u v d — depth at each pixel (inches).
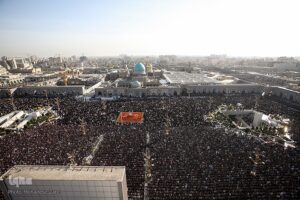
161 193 1585.9
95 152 2153.1
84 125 3021.7
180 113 3491.6
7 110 3991.1
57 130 2819.9
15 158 2048.5
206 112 3587.6
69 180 1083.9
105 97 5157.5
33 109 4023.1
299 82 5698.8
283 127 2888.8
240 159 1988.2
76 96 5265.8
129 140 2420.0
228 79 6835.6
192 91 5531.5
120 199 1113.4
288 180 1692.9
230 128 2967.5
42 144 2368.4
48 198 1128.8
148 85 5994.1
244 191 1588.3
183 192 1592.0
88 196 1112.8
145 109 3727.9
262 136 2736.2
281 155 2073.1
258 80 7032.5
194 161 1957.4
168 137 2492.6
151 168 1863.9
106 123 3149.6
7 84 6515.8
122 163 1951.3
